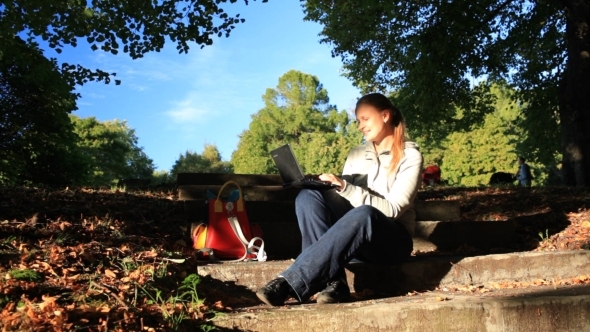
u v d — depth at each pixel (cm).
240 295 365
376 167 378
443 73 1417
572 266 417
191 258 414
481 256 403
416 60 1489
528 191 852
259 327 283
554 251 430
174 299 296
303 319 288
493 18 1498
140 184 846
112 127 6153
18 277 289
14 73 1434
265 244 469
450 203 609
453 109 1659
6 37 954
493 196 805
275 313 289
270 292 309
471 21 1319
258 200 619
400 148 370
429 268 390
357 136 5097
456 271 395
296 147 5869
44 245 361
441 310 304
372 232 332
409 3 1445
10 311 252
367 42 1667
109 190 667
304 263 317
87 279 308
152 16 930
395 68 1689
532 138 1895
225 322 279
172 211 551
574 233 538
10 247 349
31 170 1627
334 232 322
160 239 445
